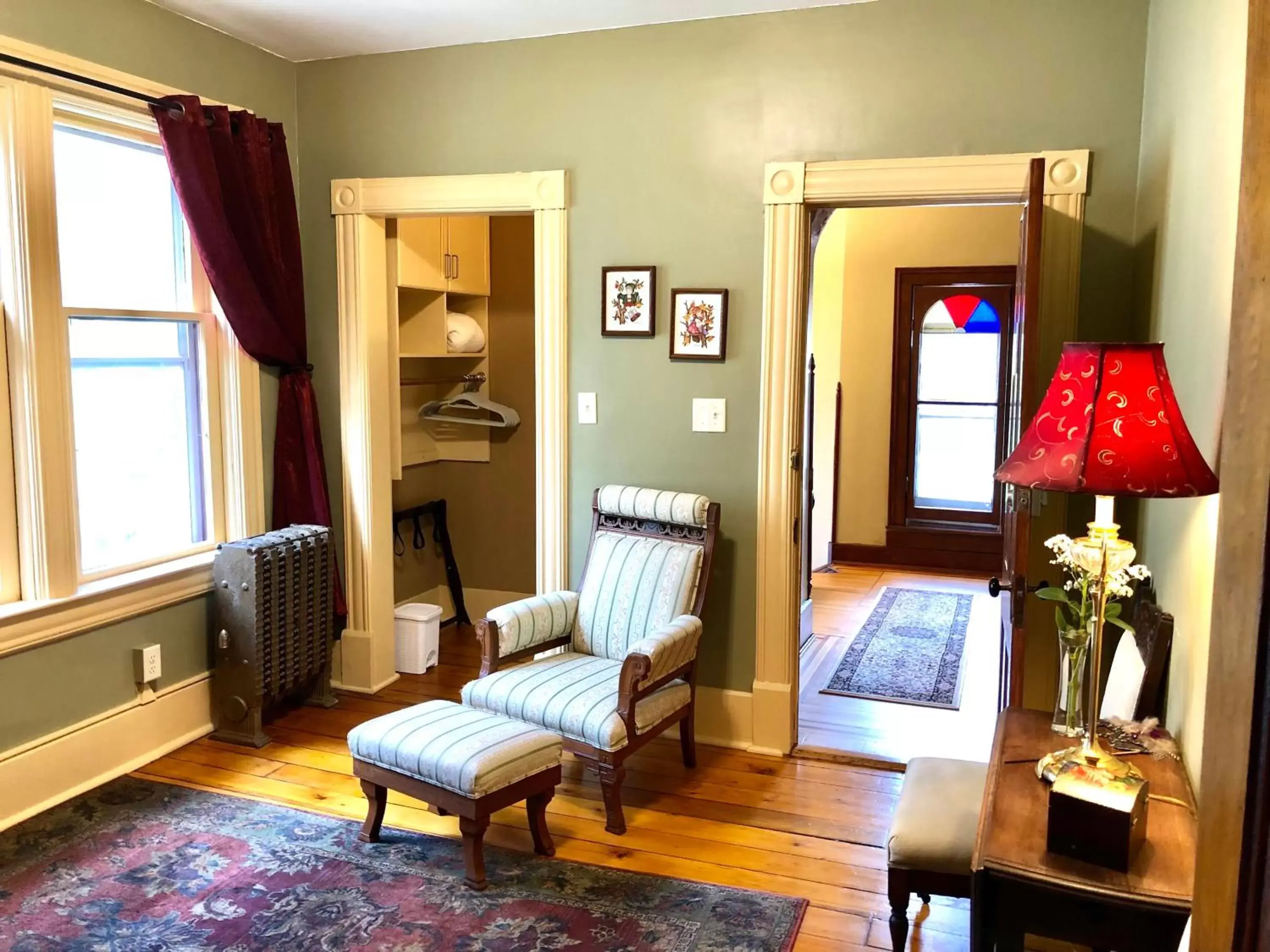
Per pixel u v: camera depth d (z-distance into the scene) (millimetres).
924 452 6844
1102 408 1818
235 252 3486
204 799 3133
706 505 3359
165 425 3541
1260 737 871
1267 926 850
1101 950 1646
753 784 3316
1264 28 889
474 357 5102
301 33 3572
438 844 2871
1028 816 1796
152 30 3268
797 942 2418
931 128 3199
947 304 6660
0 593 2977
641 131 3521
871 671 4586
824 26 3277
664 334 3584
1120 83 3000
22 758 2971
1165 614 2176
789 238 3367
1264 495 871
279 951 2354
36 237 2910
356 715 3869
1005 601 3035
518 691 3076
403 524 4961
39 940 2381
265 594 3520
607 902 2576
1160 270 2637
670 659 3094
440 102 3758
